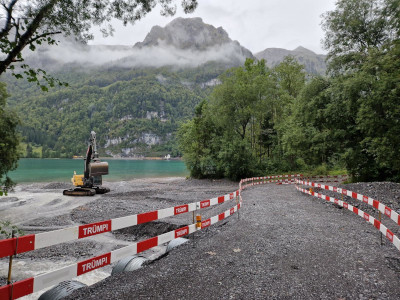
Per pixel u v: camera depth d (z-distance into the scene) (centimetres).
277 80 4553
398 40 1762
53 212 1830
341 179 3200
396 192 1366
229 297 403
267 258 571
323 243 681
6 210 1955
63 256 997
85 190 2648
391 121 1752
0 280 773
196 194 2592
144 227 1325
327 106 2273
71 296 406
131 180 4925
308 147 2772
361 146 2139
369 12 2248
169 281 457
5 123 1742
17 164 1866
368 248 644
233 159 3825
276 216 1028
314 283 454
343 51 2398
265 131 4522
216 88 4019
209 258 571
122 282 455
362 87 1842
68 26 519
